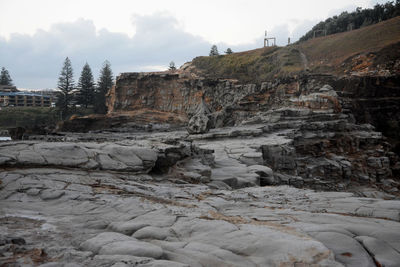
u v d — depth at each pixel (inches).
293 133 993.5
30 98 4335.6
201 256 138.6
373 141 1246.3
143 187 319.6
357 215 233.1
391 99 1804.9
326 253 137.0
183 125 2175.2
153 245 147.9
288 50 3142.2
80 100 3659.0
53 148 348.2
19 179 278.5
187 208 238.5
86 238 167.3
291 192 348.5
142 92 2679.6
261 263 134.0
